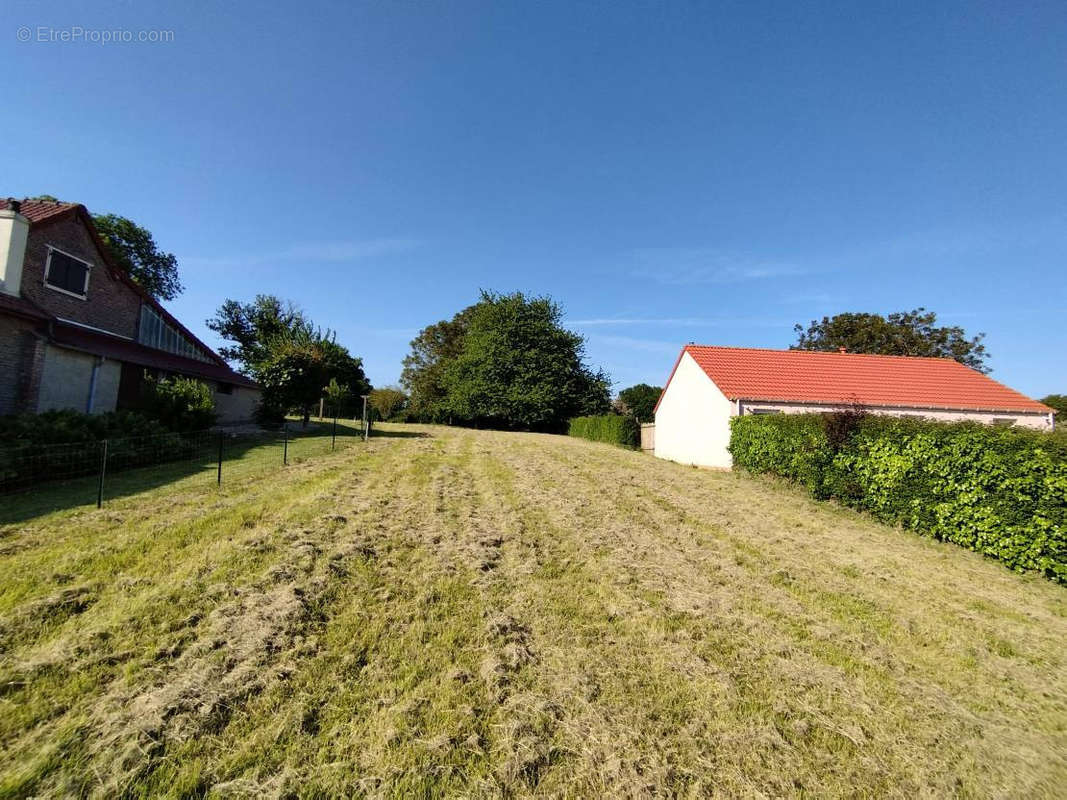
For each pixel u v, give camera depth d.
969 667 3.92
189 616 3.65
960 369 20.36
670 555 6.24
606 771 2.50
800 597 5.17
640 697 3.16
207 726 2.60
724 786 2.48
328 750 2.51
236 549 5.00
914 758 2.79
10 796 2.08
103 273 15.05
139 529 5.41
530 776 2.46
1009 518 6.82
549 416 38.03
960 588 5.79
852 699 3.33
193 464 9.80
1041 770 2.77
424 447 16.31
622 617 4.34
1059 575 6.20
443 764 2.48
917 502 8.39
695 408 19.00
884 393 17.92
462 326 49.59
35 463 7.31
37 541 4.90
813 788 2.51
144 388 13.45
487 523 7.04
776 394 16.89
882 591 5.51
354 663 3.30
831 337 35.53
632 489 10.80
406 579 4.78
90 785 2.17
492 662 3.40
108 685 2.84
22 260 11.88
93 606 3.72
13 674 2.84
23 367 11.33
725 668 3.59
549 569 5.40
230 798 2.19
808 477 11.41
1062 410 25.09
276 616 3.75
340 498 7.70
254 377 18.42
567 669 3.43
